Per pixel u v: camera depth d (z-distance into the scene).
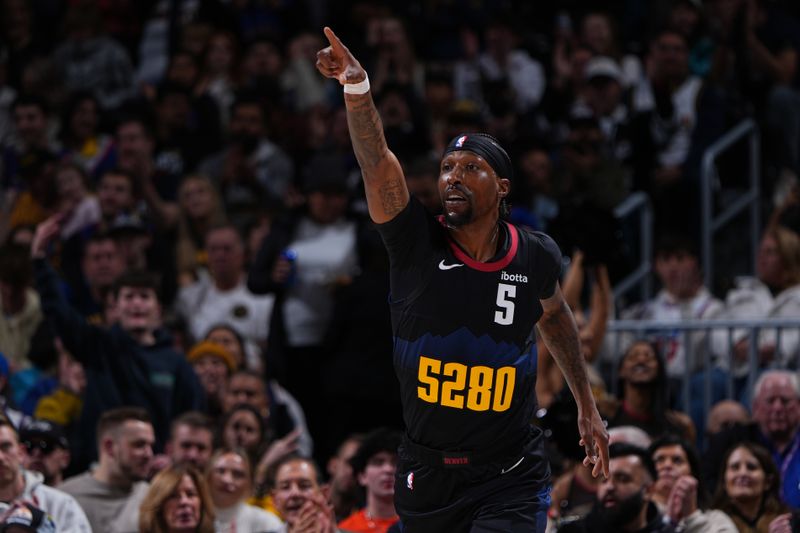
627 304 26.72
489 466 10.66
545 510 10.79
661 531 15.91
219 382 20.91
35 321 22.34
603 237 19.09
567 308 11.10
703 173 26.89
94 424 19.20
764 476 16.92
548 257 10.74
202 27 33.44
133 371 19.52
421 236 10.51
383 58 31.66
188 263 25.89
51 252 25.11
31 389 20.95
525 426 10.77
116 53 33.09
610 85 29.89
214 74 32.38
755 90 29.33
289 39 35.28
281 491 16.89
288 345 22.00
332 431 21.19
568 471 18.02
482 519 10.62
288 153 29.75
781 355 21.11
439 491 10.76
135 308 19.80
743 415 19.48
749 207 28.28
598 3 35.88
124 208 26.03
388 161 10.30
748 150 27.98
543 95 31.28
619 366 19.38
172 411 19.72
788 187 28.36
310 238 22.69
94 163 29.44
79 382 20.20
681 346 21.72
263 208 27.42
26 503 14.71
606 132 29.64
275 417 21.17
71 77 32.84
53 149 30.97
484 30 35.06
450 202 10.37
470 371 10.48
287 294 22.27
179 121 30.47
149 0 36.78
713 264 27.97
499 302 10.50
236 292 23.95
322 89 32.88
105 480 17.39
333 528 15.49
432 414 10.57
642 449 16.17
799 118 28.94
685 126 28.41
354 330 21.09
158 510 16.45
